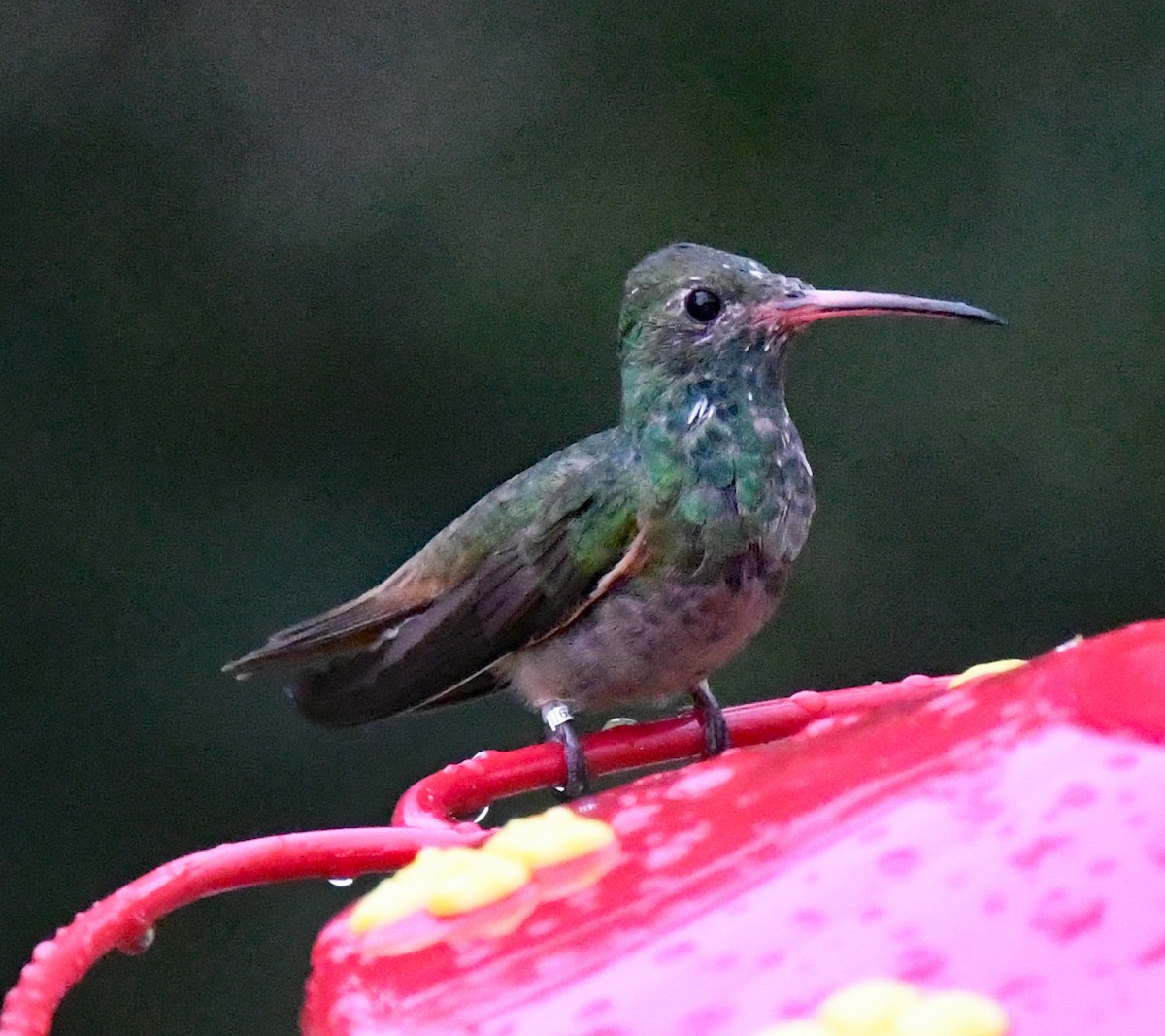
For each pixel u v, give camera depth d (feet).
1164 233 38.09
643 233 39.06
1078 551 37.45
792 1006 9.15
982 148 38.93
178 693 37.01
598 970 10.12
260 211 38.99
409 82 39.91
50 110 39.04
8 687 36.63
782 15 39.58
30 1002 11.14
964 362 38.09
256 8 39.86
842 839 10.56
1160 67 38.81
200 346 38.32
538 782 18.07
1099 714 10.78
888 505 37.78
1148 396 37.68
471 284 38.81
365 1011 10.44
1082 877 9.39
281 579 37.58
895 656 37.17
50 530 37.29
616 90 39.73
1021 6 39.19
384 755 37.06
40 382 37.86
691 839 11.56
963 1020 8.50
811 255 38.91
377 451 38.14
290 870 13.12
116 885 36.27
